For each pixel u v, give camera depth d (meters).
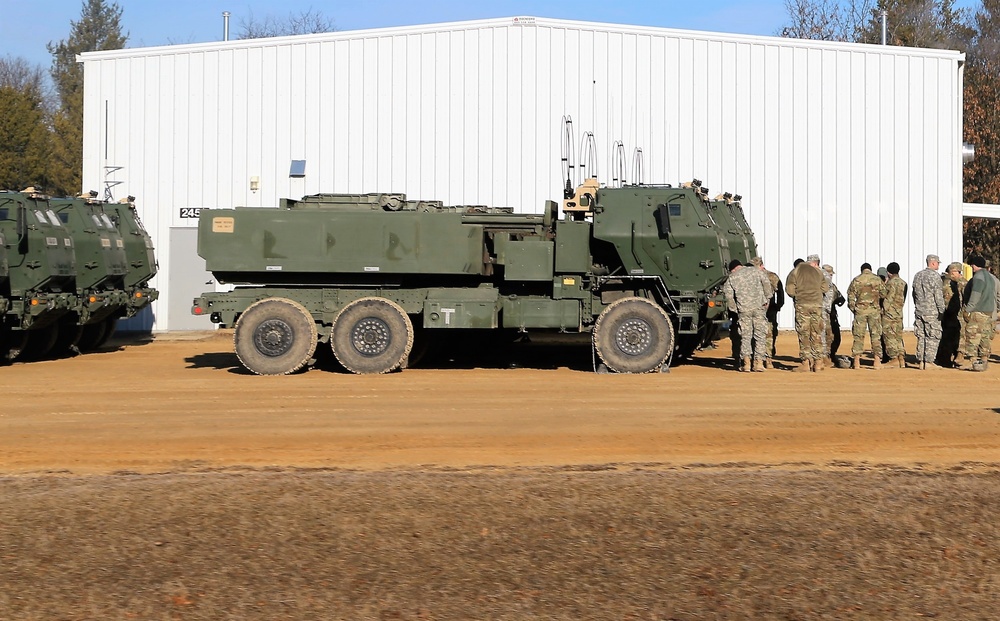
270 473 9.16
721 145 26.38
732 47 26.36
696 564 6.58
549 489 8.39
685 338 19.59
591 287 17.59
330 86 26.66
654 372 17.23
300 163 26.73
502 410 13.09
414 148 26.45
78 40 104.88
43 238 19.22
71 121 68.44
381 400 14.05
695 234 17.19
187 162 27.09
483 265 17.52
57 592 6.12
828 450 10.48
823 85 26.45
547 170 26.22
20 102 51.59
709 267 17.28
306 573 6.42
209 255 17.14
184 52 27.05
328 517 7.53
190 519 7.50
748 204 26.41
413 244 17.19
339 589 6.16
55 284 19.89
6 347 19.44
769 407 13.28
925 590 6.17
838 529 7.29
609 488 8.43
